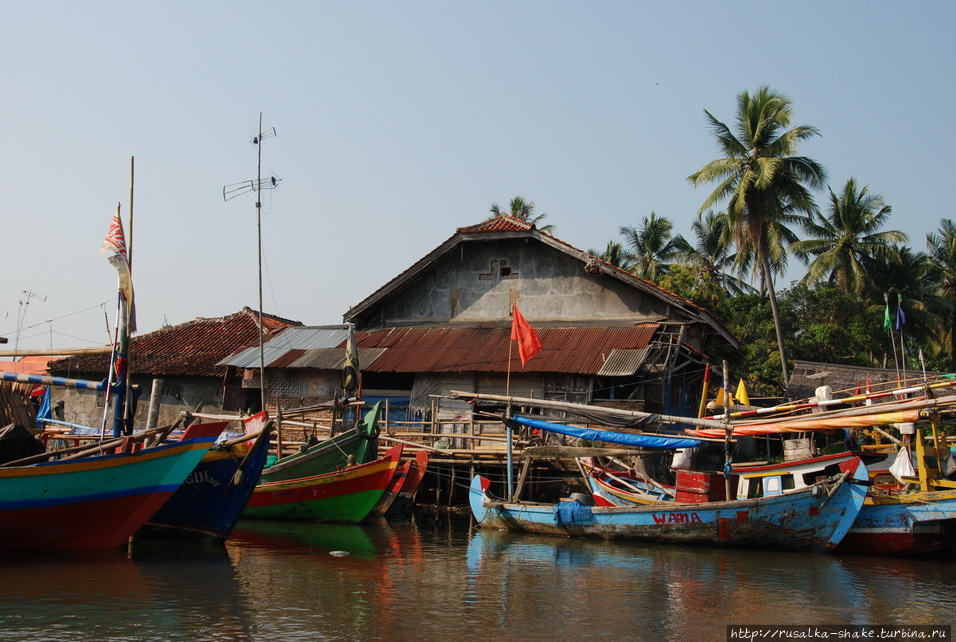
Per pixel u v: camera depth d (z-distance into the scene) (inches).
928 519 585.9
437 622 385.7
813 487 594.2
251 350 1104.8
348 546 623.5
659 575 519.2
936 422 609.3
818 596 461.1
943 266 1520.7
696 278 1369.3
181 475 542.6
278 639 347.9
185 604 402.6
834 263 1391.5
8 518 488.4
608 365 875.4
